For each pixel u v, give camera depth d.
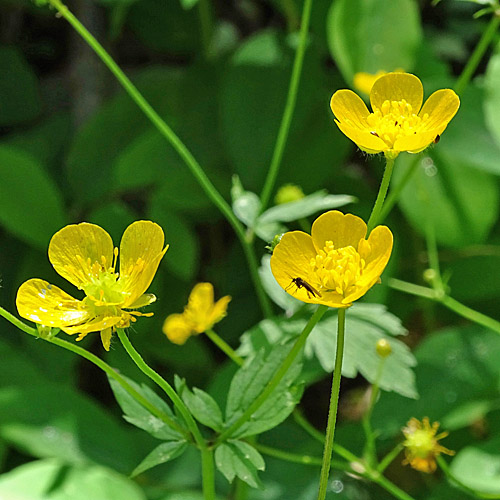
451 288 0.62
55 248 0.36
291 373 0.38
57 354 0.61
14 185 0.63
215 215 0.69
